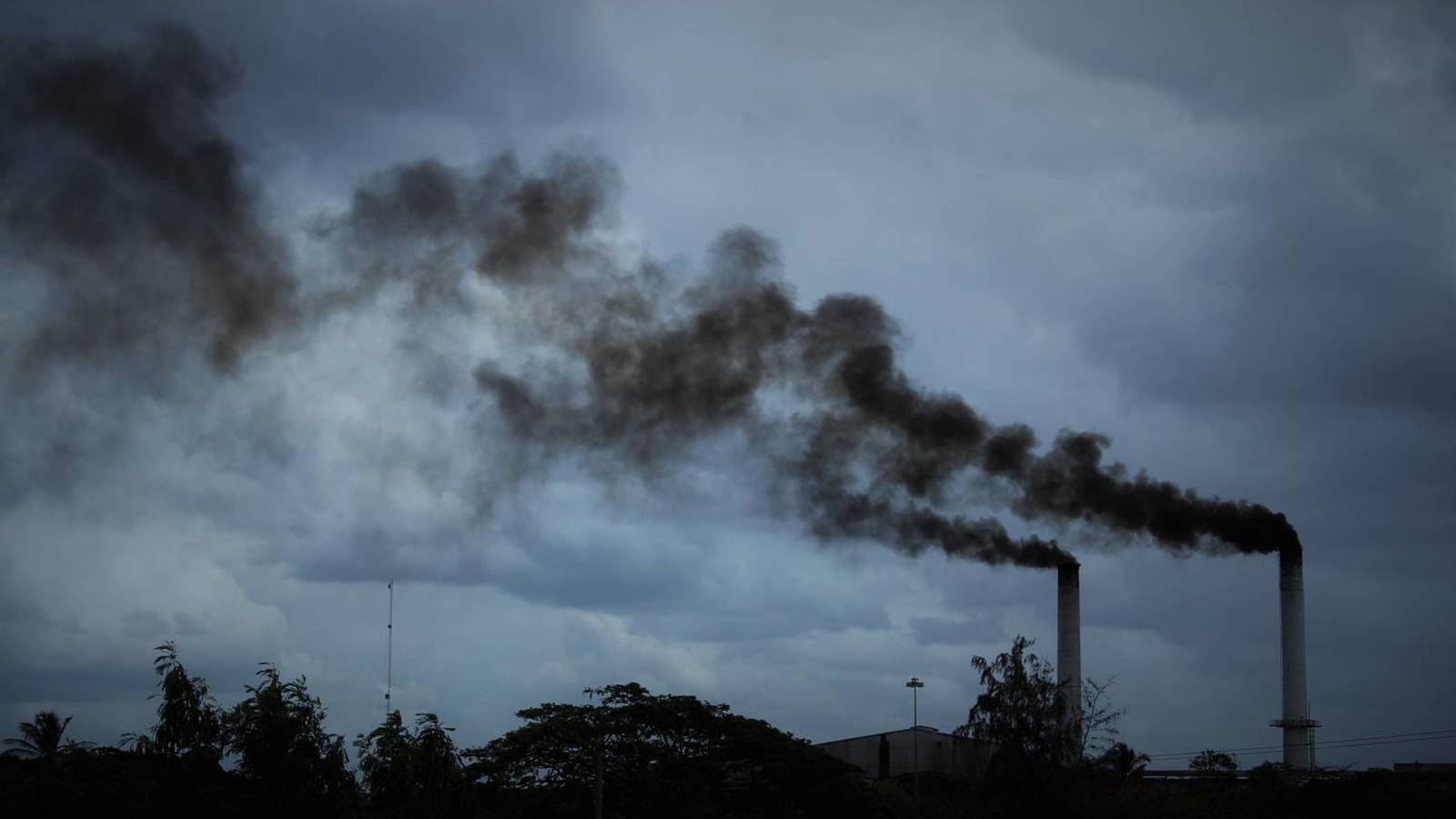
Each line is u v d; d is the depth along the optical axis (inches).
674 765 2876.5
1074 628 4084.6
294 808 1937.7
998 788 2618.1
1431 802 2957.7
